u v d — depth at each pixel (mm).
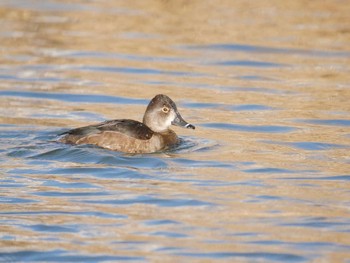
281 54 25234
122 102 20656
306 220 13148
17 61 23891
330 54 25219
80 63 23922
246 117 19578
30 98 20750
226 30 27250
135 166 15781
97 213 13430
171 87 21969
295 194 14359
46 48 25203
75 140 16562
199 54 25109
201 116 19609
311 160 16359
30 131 17719
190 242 12312
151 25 27766
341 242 12312
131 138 16438
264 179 15156
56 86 21812
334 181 15055
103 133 16484
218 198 14148
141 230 12758
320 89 21969
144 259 11742
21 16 28500
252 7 30094
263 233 12641
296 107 20391
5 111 19469
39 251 12008
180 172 15484
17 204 13812
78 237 12492
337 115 19734
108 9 29625
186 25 27781
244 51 25484
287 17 28781
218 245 12195
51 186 14656
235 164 16031
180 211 13539
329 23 28062
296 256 11820
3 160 15812
